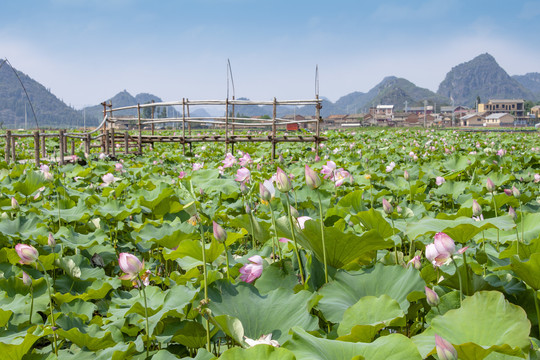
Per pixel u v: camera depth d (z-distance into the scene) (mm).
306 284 2613
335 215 4180
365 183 7215
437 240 2229
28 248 2564
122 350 2162
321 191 5453
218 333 2395
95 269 3664
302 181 7805
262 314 2367
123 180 7934
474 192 6012
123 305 2912
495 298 1959
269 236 3555
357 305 2217
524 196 5219
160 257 4367
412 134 31188
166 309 2496
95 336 2529
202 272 3191
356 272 2592
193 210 2490
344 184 7258
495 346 1602
